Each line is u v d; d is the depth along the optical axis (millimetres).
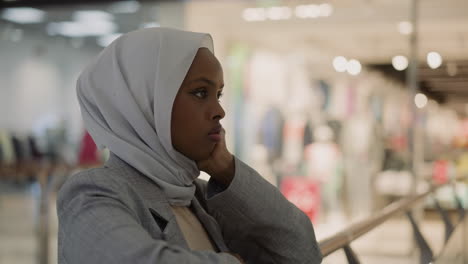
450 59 6520
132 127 939
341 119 7066
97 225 785
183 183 971
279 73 7250
